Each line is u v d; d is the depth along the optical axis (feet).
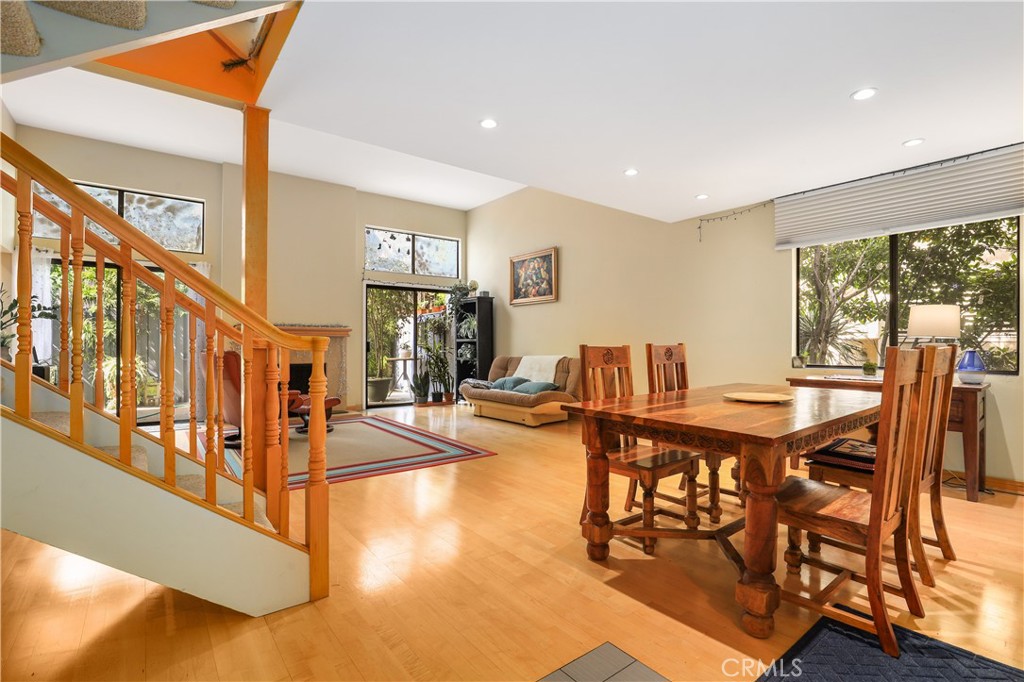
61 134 18.20
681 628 5.90
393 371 26.48
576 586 6.90
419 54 7.46
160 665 5.15
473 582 6.99
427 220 27.40
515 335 25.39
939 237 12.51
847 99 8.64
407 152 11.24
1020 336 11.26
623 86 8.32
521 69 7.88
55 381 16.97
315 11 6.47
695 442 6.34
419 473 12.65
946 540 7.59
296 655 5.35
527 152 11.21
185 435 17.63
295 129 17.92
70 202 5.26
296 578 6.38
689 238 17.52
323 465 6.61
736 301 16.14
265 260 9.59
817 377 13.48
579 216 21.91
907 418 5.99
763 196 14.37
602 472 7.74
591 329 21.31
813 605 5.73
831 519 5.81
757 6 6.27
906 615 6.13
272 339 6.48
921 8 6.25
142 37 5.62
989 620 5.99
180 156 20.42
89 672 5.02
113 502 5.36
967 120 9.44
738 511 9.86
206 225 20.94
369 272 25.27
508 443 16.34
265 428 8.46
